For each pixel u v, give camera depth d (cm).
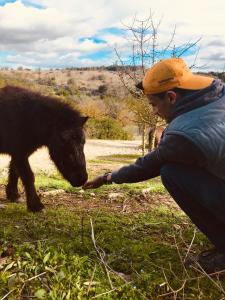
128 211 191
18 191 230
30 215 174
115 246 136
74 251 129
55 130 181
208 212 115
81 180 183
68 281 106
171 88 110
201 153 105
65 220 166
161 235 152
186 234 153
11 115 183
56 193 223
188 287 111
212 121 106
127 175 121
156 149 114
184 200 116
